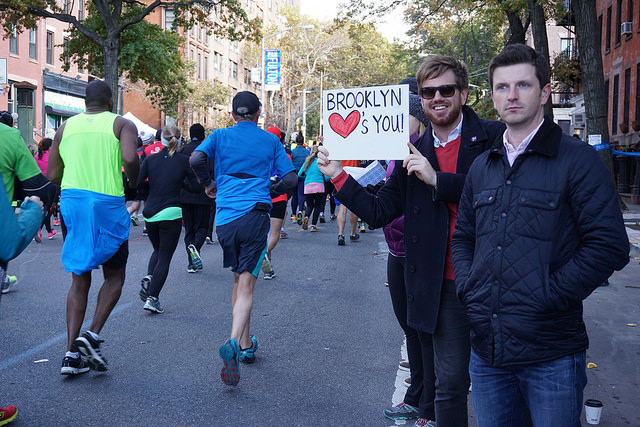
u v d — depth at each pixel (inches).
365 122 127.1
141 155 588.7
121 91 1178.0
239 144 205.9
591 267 91.7
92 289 319.3
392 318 271.3
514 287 95.3
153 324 255.4
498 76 99.7
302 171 597.3
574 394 95.6
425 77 127.8
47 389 183.9
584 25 711.7
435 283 125.1
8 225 109.3
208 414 167.8
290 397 180.4
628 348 231.6
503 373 99.3
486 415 101.1
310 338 239.5
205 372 200.1
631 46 1032.2
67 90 1462.8
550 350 94.6
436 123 129.1
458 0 997.2
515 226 96.3
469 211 105.3
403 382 191.9
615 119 1132.5
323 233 597.6
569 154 95.0
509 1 831.7
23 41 1284.4
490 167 101.7
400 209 133.0
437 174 121.3
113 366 204.5
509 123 98.9
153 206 272.2
